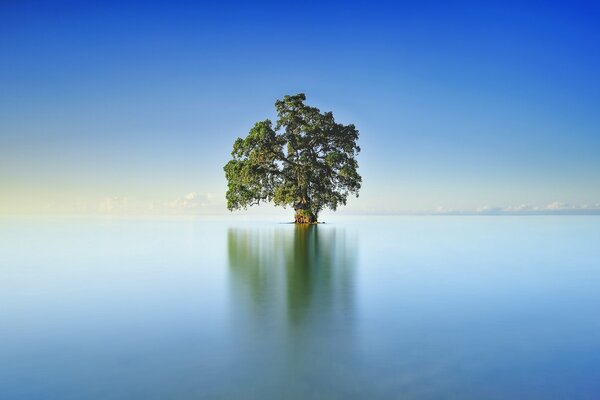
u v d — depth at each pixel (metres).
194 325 7.19
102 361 5.60
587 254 18.58
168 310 8.24
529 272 13.12
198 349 6.02
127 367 5.39
